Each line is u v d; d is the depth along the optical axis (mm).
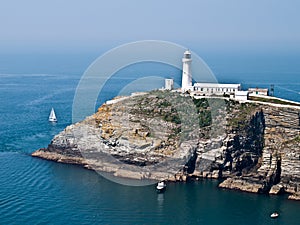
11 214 124000
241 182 145625
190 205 131125
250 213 127812
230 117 157875
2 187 142750
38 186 143625
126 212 125188
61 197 134625
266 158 149625
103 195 136250
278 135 154750
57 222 119375
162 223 120188
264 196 139500
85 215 123500
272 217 125125
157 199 134250
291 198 137250
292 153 146625
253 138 154375
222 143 152125
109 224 118375
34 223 119062
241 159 151875
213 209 129250
